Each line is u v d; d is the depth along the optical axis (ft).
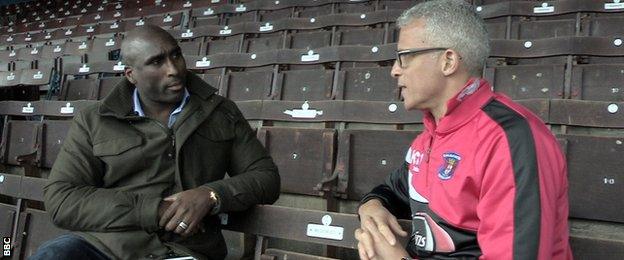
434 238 3.03
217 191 4.20
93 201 4.12
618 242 3.36
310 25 14.14
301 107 7.93
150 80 4.41
